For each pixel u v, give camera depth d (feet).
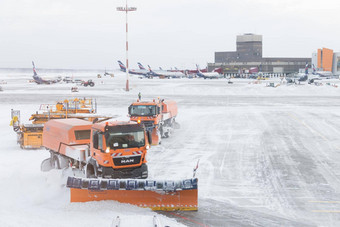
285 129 115.34
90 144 52.31
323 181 59.98
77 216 41.73
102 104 196.03
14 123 95.91
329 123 128.57
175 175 62.75
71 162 57.98
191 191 45.57
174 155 78.74
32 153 80.79
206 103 209.05
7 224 38.11
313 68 607.37
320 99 240.53
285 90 306.14
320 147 87.56
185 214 44.55
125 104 196.34
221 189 55.67
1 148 86.79
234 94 289.94
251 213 45.47
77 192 45.60
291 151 83.15
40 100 223.10
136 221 35.01
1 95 269.44
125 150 48.85
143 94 286.25
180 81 548.72
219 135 104.47
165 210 45.55
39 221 39.60
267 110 171.53
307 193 53.83
